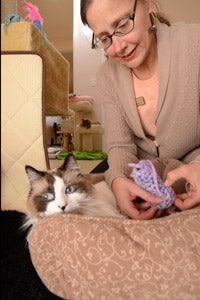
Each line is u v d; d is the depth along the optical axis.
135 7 0.78
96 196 0.88
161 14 1.00
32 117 1.02
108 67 1.05
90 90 4.20
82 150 3.82
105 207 0.85
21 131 1.02
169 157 1.02
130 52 0.84
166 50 0.89
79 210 0.82
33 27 1.26
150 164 0.74
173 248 0.52
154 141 1.03
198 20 3.60
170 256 0.51
